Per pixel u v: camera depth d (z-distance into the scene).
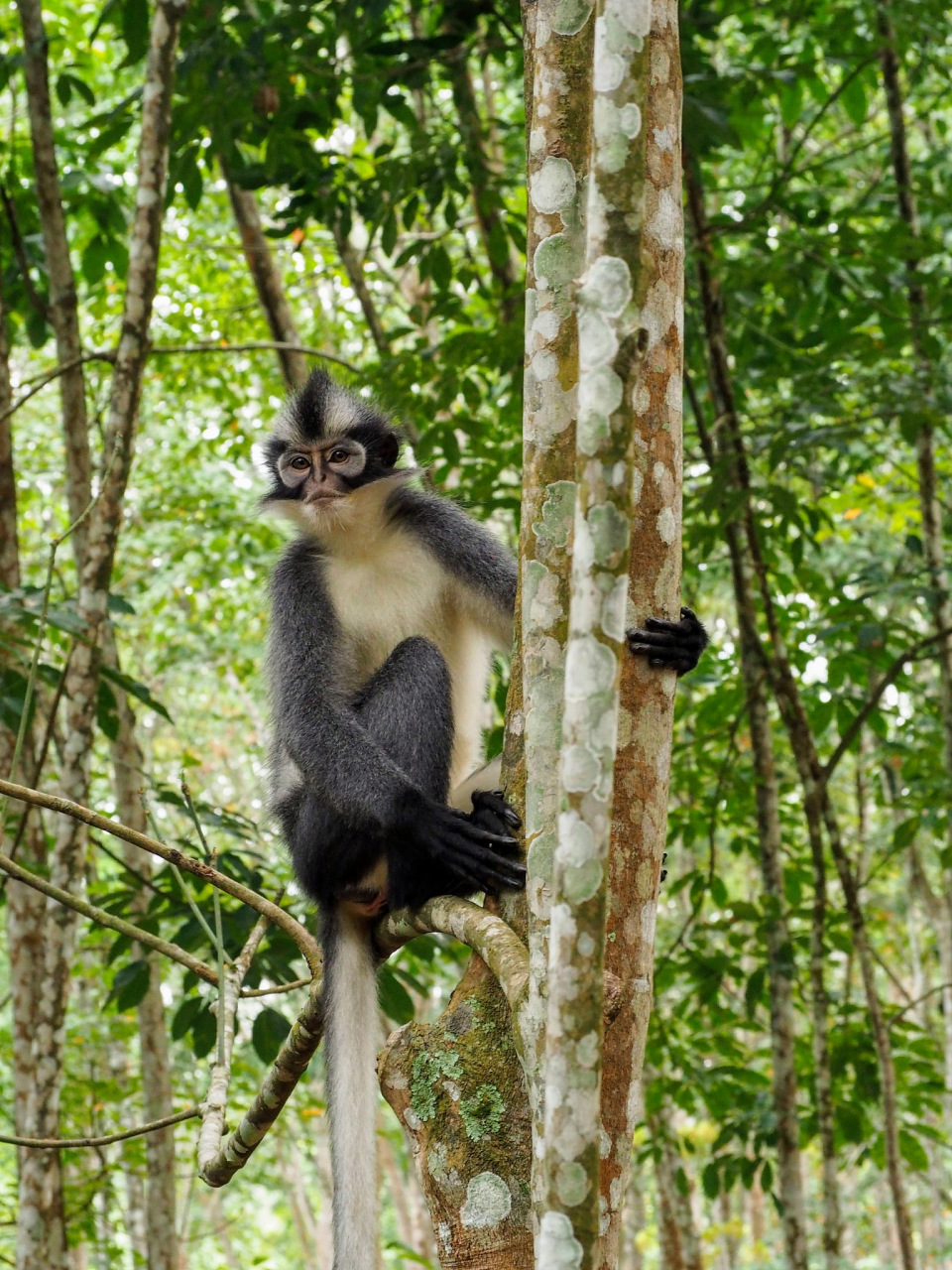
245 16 7.51
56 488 14.85
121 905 6.47
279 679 5.05
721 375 7.59
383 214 7.59
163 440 13.80
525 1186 2.74
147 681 15.85
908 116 13.27
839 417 7.60
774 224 9.12
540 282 2.86
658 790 2.77
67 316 7.21
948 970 11.55
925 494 8.22
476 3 7.36
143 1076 8.51
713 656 8.41
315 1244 22.05
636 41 2.16
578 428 2.12
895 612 9.48
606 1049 2.64
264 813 6.00
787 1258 7.45
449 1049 2.88
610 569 2.09
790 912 7.81
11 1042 9.55
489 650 5.40
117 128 7.35
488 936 2.88
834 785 15.85
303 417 5.39
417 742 4.75
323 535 5.27
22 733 4.32
